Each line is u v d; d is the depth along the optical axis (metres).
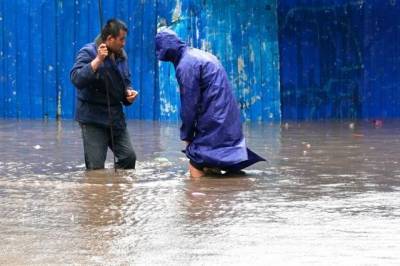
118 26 10.66
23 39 22.67
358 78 23.19
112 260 5.61
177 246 6.03
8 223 6.93
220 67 10.19
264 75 22.09
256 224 6.83
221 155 10.04
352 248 5.93
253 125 20.22
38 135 16.67
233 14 21.84
